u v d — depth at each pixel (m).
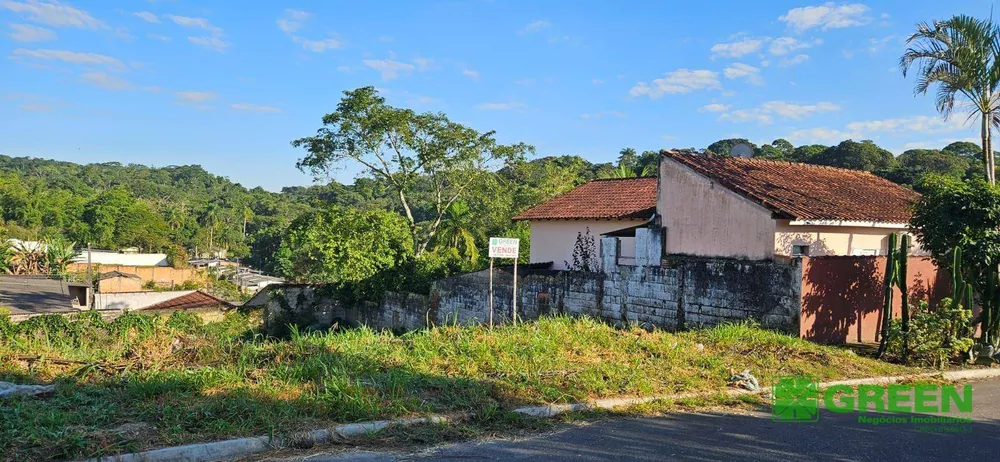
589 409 7.07
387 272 23.25
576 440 6.06
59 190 80.50
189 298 33.31
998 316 10.72
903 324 10.44
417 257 24.25
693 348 10.09
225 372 7.32
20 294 29.17
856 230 14.68
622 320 14.67
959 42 13.16
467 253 28.69
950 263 10.94
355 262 23.34
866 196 16.05
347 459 5.41
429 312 20.41
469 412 6.61
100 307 36.34
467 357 8.92
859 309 12.34
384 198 78.12
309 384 7.16
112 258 61.66
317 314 25.44
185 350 9.11
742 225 13.49
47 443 5.10
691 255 14.52
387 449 5.68
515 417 6.57
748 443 6.05
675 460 5.51
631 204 20.77
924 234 11.14
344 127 28.75
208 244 83.38
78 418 5.75
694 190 14.50
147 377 7.23
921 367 9.98
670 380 8.28
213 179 150.00
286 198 118.00
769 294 11.99
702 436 6.27
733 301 12.61
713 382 8.38
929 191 11.32
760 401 7.78
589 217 20.50
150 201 99.06
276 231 72.25
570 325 11.62
